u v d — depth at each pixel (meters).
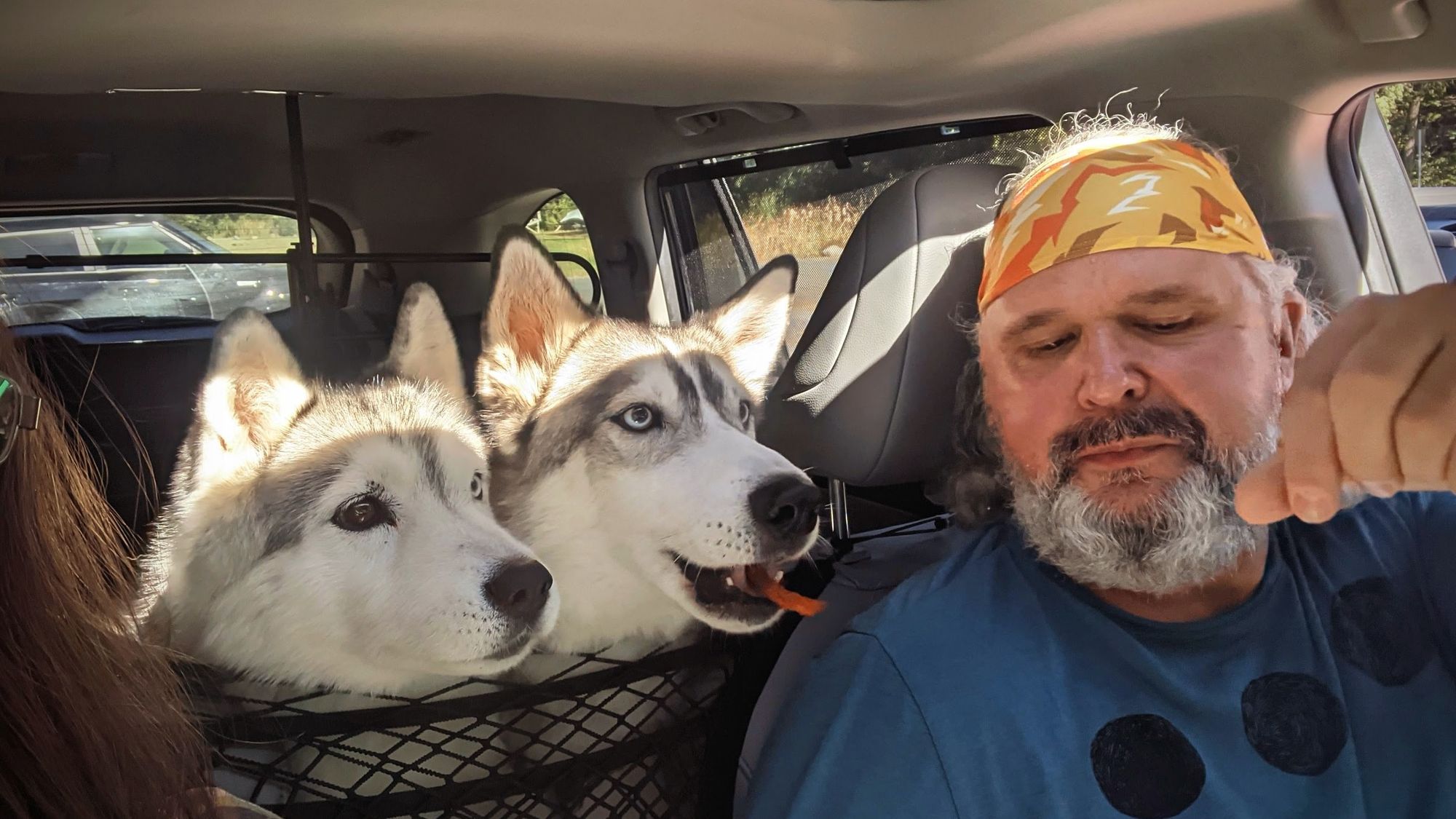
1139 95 0.77
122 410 0.63
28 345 0.48
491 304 0.66
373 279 1.03
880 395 0.76
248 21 0.56
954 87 0.79
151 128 1.03
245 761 0.53
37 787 0.38
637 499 0.66
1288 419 0.41
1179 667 0.60
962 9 0.69
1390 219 0.78
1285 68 0.70
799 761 0.63
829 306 0.79
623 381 0.69
